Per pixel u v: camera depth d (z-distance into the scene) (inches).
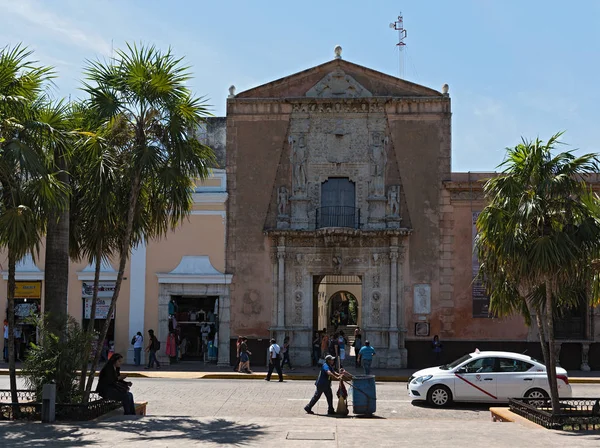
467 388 821.2
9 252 652.7
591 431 563.8
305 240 1342.3
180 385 1029.2
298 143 1357.0
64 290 698.2
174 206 701.3
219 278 1337.4
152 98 678.5
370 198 1337.4
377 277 1332.4
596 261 682.2
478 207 1327.5
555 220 641.6
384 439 510.3
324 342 1310.3
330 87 1363.2
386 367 1302.9
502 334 1302.9
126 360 1343.5
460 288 1316.4
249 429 559.5
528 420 625.3
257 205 1353.3
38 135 623.8
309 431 547.8
